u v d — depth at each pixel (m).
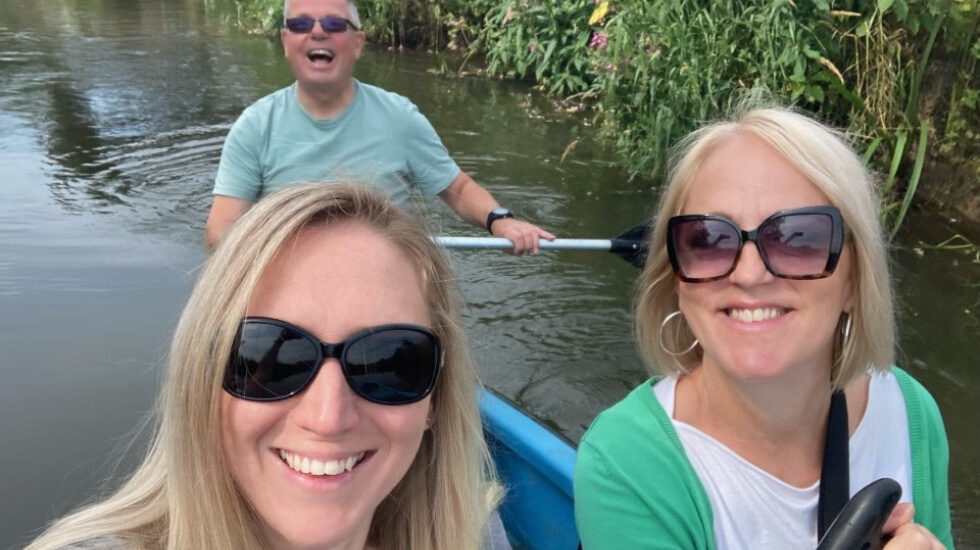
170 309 2.95
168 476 0.82
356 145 2.44
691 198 1.09
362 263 0.82
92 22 9.27
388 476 0.86
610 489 1.09
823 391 1.09
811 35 3.90
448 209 4.09
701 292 1.06
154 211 3.88
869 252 1.04
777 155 1.03
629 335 2.97
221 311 0.79
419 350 0.84
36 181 4.18
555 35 6.54
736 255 1.01
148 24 9.38
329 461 0.81
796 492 1.07
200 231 3.67
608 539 1.10
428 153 2.59
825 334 1.03
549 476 1.73
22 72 6.54
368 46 8.88
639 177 4.61
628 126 4.79
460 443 0.99
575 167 4.79
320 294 0.79
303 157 2.41
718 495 1.07
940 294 3.23
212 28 9.32
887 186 3.72
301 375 0.79
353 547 0.92
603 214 4.06
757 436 1.09
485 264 3.50
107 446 2.21
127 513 0.84
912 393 1.18
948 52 4.00
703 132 1.13
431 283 0.90
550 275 3.42
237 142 2.40
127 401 2.40
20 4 10.26
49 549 0.78
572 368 2.77
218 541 0.81
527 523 1.83
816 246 1.00
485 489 1.28
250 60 7.54
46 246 3.42
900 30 3.93
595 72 5.16
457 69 7.77
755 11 4.06
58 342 2.70
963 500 2.17
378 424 0.83
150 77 6.61
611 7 4.80
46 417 2.33
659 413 1.11
